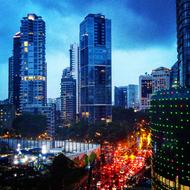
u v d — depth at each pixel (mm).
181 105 197500
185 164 193000
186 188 191500
